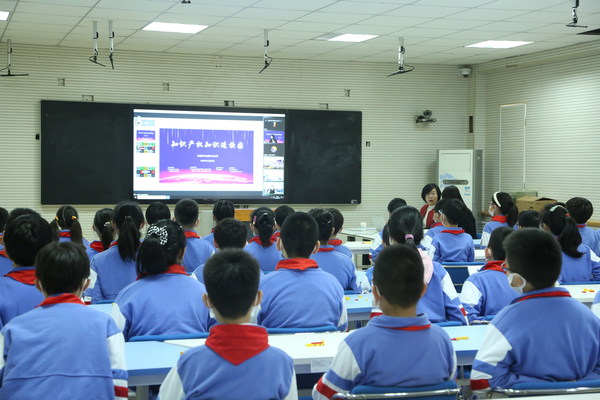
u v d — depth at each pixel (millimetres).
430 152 11227
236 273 1833
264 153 10250
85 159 9469
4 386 1987
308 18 7363
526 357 2086
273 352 1849
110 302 3707
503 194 6480
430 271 3084
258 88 10312
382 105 10945
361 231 8773
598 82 8977
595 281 4289
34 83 9250
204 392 1771
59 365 2008
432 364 1968
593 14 7062
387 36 8492
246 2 6566
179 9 6902
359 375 1966
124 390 2111
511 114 10602
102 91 9562
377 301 2070
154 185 9781
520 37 8484
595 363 2154
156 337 2736
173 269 2916
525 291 2197
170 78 9883
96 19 7457
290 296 2938
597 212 9016
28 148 9289
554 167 9758
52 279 2127
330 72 10672
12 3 6641
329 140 10602
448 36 8453
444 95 11219
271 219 4605
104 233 4672
